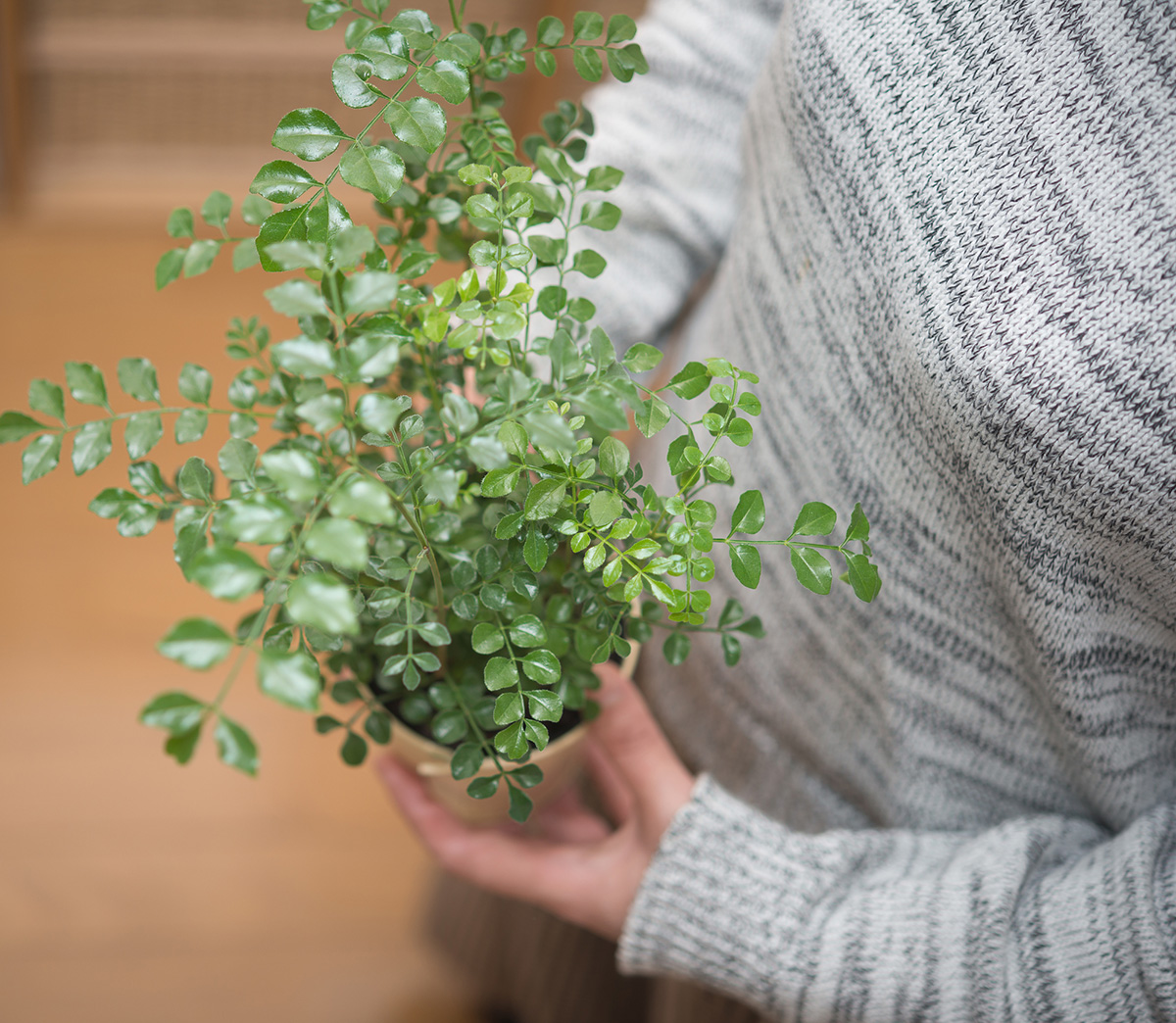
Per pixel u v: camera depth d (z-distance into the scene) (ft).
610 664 1.73
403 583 1.38
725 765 2.10
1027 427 1.19
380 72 0.98
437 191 1.29
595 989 2.88
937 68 1.22
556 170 1.19
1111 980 1.33
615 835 1.91
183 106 4.68
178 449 4.17
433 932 3.36
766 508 1.70
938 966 1.48
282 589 1.02
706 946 1.66
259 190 0.92
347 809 3.72
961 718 1.61
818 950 1.57
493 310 1.00
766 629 1.77
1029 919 1.44
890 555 1.49
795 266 1.50
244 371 1.38
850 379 1.44
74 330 4.52
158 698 0.70
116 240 4.84
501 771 1.29
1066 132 1.15
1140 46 1.09
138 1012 3.33
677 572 1.04
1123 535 1.21
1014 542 1.29
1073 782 1.61
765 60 1.56
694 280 2.05
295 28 4.51
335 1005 3.44
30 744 3.64
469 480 1.41
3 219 4.78
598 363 1.01
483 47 1.20
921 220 1.25
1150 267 1.11
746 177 1.74
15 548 3.96
